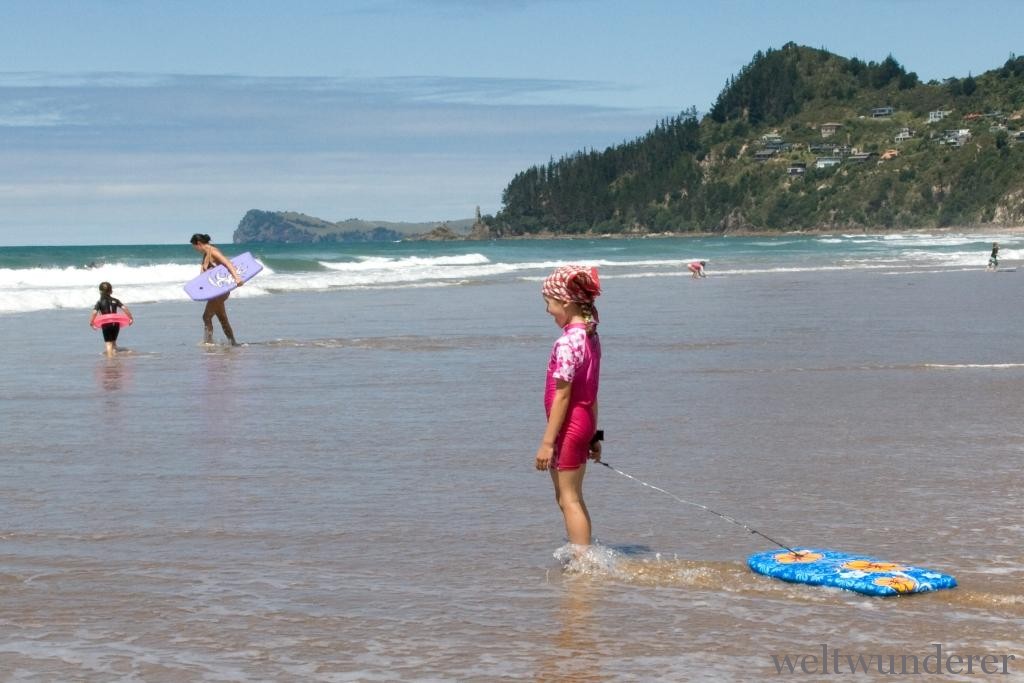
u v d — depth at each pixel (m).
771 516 6.39
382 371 13.38
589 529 5.55
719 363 13.75
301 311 24.31
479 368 13.65
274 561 5.51
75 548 5.74
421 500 6.81
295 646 4.32
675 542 5.89
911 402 10.65
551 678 4.00
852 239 136.38
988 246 84.50
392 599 4.92
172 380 12.66
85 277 36.81
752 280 36.34
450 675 4.03
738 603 4.87
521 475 7.54
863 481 7.28
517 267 50.72
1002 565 5.40
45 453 8.35
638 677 4.02
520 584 5.15
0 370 13.71
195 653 4.25
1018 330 17.77
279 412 10.30
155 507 6.62
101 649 4.29
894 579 5.02
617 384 11.95
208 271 16.61
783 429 9.24
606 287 33.34
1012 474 7.47
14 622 4.61
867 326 18.66
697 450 8.37
